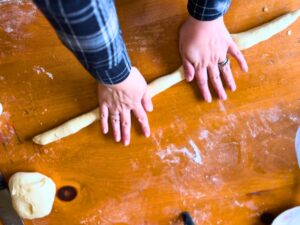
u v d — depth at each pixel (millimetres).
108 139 934
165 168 944
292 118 956
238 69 944
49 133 902
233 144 951
